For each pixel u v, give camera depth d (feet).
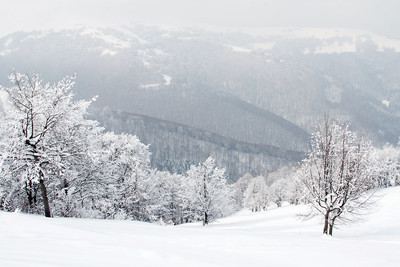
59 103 67.97
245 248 31.78
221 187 136.36
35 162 61.77
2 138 65.62
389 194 131.85
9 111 64.28
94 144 79.77
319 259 27.91
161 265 17.35
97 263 15.76
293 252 30.99
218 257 23.66
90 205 85.10
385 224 92.22
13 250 17.08
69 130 72.28
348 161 62.28
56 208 76.13
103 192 87.66
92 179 82.12
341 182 62.59
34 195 72.69
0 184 67.67
